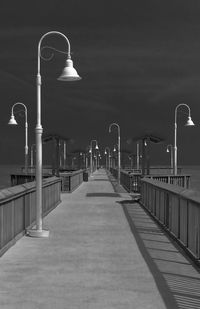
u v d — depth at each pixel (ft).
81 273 27.43
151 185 60.75
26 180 108.47
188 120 108.37
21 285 24.63
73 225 49.62
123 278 26.22
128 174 114.52
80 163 206.49
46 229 43.70
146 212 63.77
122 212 63.87
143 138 99.76
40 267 28.96
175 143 111.04
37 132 42.91
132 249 35.37
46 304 21.27
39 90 42.96
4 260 31.01
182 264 30.01
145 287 24.26
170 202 43.47
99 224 50.52
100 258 31.86
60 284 24.86
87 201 83.35
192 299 21.97
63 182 108.68
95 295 22.79
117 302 21.61
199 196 31.45
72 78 40.65
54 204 71.00
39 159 42.32
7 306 20.94
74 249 35.27
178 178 107.55
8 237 35.76
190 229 33.24
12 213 37.11
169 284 24.85
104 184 158.30
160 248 35.88
